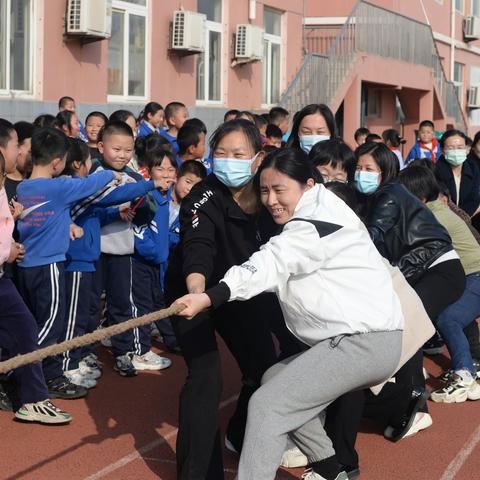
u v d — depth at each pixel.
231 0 15.70
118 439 5.68
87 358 7.08
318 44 19.98
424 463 5.39
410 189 6.79
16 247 5.67
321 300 4.02
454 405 6.54
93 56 12.25
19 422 5.93
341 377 4.01
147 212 7.12
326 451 4.29
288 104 16.12
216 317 4.86
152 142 7.30
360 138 13.32
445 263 6.11
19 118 10.94
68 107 10.57
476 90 28.78
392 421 5.66
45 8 11.33
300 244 3.92
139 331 7.27
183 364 7.51
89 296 6.70
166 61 13.95
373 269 4.10
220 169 4.61
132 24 13.18
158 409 6.30
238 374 7.23
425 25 22.47
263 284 3.91
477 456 5.52
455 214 7.12
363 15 18.88
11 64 11.02
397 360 4.14
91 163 7.08
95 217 6.62
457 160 10.09
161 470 5.20
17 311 5.64
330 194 4.21
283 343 5.30
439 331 6.80
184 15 13.84
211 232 4.67
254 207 4.71
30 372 5.80
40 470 5.14
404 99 23.34
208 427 4.57
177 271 4.82
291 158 4.18
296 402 3.97
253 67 16.58
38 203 6.05
